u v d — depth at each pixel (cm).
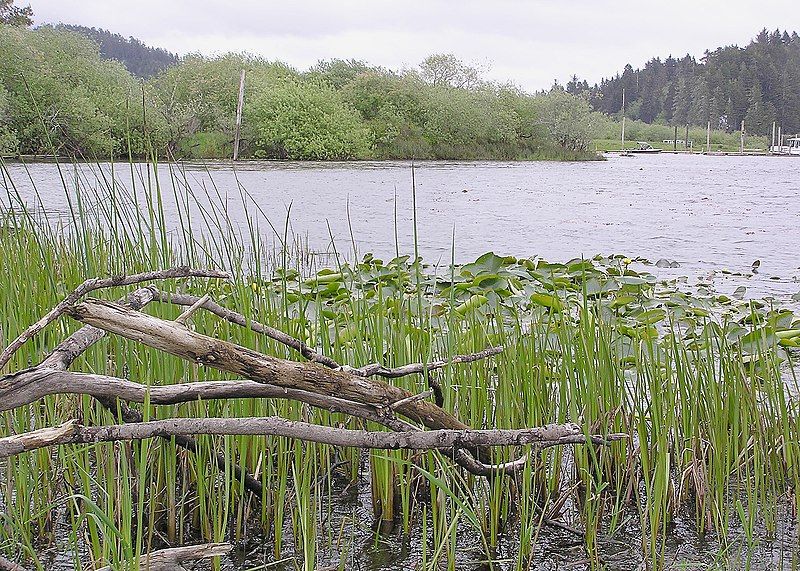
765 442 316
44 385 181
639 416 316
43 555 268
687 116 10356
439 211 1577
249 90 3650
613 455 332
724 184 2723
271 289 385
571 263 676
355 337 340
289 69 4850
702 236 1197
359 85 4594
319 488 321
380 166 3478
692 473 319
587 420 318
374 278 587
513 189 2286
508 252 1015
